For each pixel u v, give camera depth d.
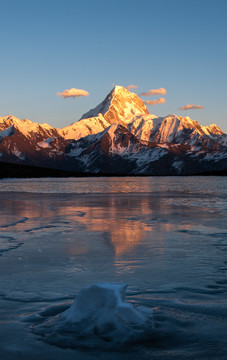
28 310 6.15
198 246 11.67
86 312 5.58
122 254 10.55
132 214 20.75
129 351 4.70
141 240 12.77
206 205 26.41
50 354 4.65
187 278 8.05
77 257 10.21
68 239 13.01
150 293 7.00
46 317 5.82
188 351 4.69
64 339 5.02
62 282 7.81
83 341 4.96
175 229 15.20
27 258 10.09
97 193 42.59
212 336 5.09
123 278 8.09
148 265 9.27
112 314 5.45
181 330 5.27
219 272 8.55
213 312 5.96
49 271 8.72
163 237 13.34
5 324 5.57
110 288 5.75
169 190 49.56
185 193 42.09
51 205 26.75
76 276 8.29
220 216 19.70
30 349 4.78
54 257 10.20
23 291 7.20
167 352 4.66
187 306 6.25
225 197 35.06
